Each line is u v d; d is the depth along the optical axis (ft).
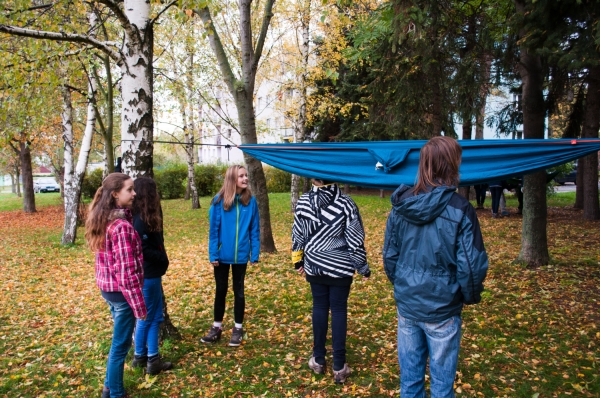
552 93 29.86
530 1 20.16
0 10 16.43
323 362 12.44
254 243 14.34
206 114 57.47
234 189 13.97
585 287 19.67
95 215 10.19
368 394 11.30
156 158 124.47
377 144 14.79
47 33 13.35
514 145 13.92
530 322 15.97
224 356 13.84
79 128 67.41
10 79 20.88
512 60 26.94
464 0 27.09
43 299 22.22
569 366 12.54
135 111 14.15
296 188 56.95
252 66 27.73
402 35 21.38
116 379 10.94
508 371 12.39
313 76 47.34
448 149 8.04
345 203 11.71
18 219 63.82
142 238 11.89
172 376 12.53
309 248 11.91
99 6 29.63
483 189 47.55
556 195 61.82
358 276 23.26
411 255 8.21
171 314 18.63
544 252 23.70
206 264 29.17
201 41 45.98
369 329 15.87
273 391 11.67
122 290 10.00
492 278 21.84
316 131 74.74
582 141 13.34
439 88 33.22
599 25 16.81
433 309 7.94
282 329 16.22
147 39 14.19
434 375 8.18
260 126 54.19
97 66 27.78
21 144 70.69
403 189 8.58
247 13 27.07
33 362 14.21
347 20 18.76
